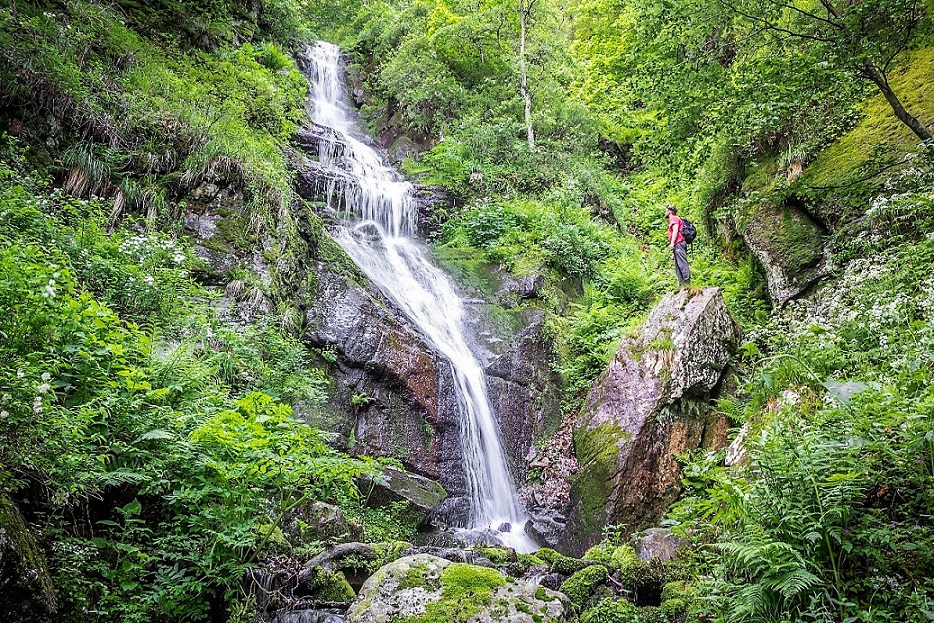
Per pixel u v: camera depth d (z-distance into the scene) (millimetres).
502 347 11625
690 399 9203
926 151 8438
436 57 21328
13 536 3277
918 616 3438
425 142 19375
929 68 10375
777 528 3957
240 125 12078
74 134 9070
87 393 4598
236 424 4848
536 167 18219
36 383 3811
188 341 6762
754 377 7445
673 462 8859
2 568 3119
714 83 10344
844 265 9484
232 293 8820
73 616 3658
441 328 11586
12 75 8570
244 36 18062
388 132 20281
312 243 11023
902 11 8234
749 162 13445
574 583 5523
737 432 7461
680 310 9820
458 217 15484
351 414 9086
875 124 10445
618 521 8594
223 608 4621
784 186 9617
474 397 10516
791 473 4020
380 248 13352
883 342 6105
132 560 4293
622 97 22016
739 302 11523
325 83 21922
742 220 12180
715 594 4441
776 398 7117
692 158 12398
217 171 10141
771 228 11391
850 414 4289
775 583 3691
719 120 9758
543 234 14602
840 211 10078
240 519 4742
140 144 9695
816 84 8789
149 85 11016
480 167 17422
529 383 11289
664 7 11648
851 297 7820
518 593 4734
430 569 4867
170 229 9109
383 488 8148
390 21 24141
